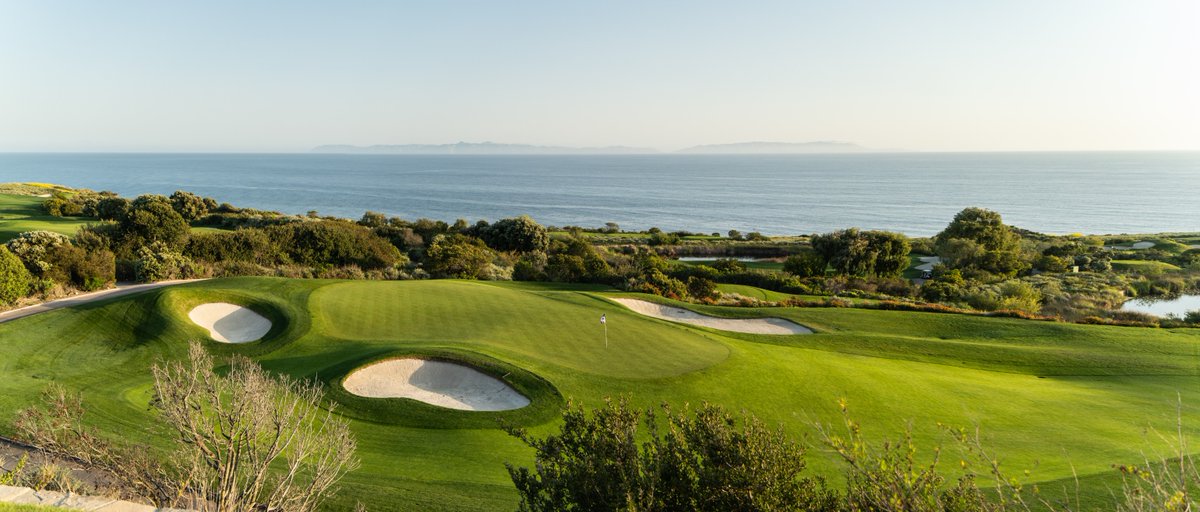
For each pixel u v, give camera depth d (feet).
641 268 165.89
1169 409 67.56
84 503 26.91
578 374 68.44
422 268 173.27
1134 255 230.27
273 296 96.89
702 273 172.65
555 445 27.04
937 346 94.84
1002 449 53.83
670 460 24.68
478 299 104.01
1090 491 40.19
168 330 81.92
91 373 68.23
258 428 31.27
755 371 73.10
